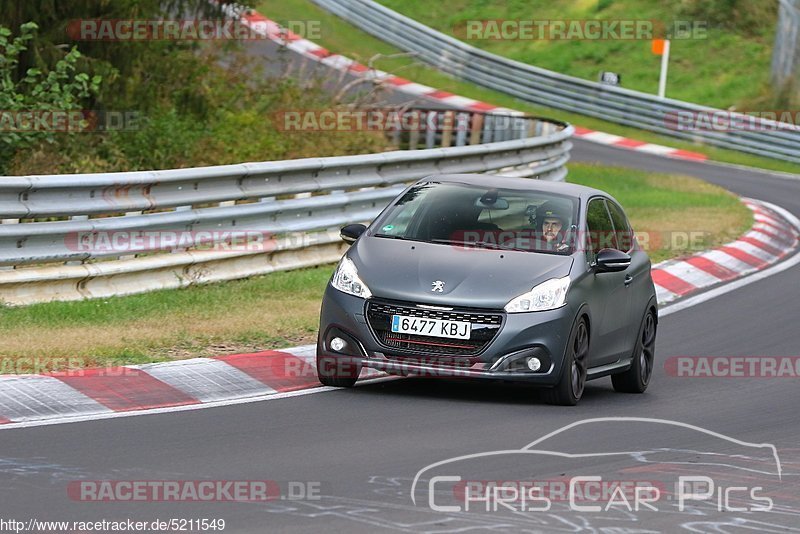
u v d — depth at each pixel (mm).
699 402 36250
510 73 143375
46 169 64312
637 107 132625
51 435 27375
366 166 57250
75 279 42500
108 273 43250
